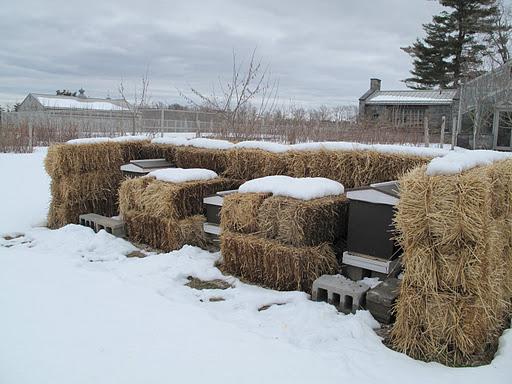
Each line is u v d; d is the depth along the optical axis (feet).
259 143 18.24
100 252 15.46
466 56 91.91
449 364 8.59
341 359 8.45
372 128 50.75
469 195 8.42
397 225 9.55
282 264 12.35
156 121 56.70
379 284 11.24
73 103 120.78
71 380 7.64
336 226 13.46
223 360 8.34
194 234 16.05
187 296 11.80
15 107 107.14
